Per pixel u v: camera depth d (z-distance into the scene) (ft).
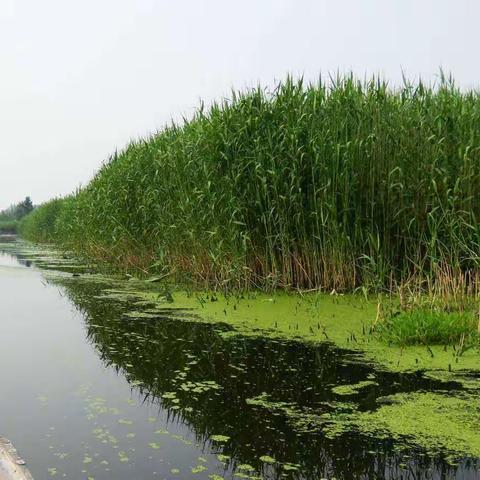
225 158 22.53
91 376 12.75
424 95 21.97
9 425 9.90
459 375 12.28
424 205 19.85
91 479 7.90
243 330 16.79
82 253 43.65
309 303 19.98
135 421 10.07
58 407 10.82
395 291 20.13
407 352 14.08
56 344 15.76
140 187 30.86
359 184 20.84
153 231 29.63
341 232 21.16
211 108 25.08
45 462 8.43
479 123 20.33
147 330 17.13
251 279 23.18
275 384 11.87
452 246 18.47
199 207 24.00
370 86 22.31
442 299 17.25
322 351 14.29
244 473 8.08
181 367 13.24
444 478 7.84
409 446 8.87
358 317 17.88
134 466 8.32
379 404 10.62
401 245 20.92
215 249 23.07
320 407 10.50
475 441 9.04
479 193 19.30
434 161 19.03
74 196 54.03
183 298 22.89
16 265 39.83
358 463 8.33
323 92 23.16
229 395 11.27
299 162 21.45
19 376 12.80
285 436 9.29
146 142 32.76
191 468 8.25
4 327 18.20
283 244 21.63
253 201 22.38
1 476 7.18
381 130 20.75
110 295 24.47
